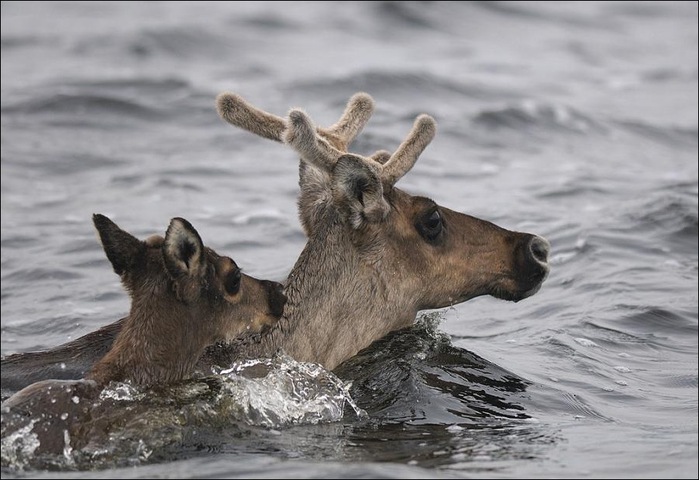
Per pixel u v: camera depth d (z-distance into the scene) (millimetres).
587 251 21406
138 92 34938
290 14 47656
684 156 31172
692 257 21438
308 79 36531
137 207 24828
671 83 40188
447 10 49062
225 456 11570
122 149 29797
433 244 15102
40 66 38438
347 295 14648
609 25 50188
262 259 21156
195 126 31969
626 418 13812
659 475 11211
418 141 15172
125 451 11539
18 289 19984
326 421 13023
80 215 24375
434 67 40062
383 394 13906
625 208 24188
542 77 40000
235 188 26438
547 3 52688
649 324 17906
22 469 11055
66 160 28734
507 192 26234
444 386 14242
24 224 23734
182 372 12719
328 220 14719
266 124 15094
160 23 44281
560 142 31656
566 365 15812
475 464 11453
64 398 11844
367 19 47438
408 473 10844
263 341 13969
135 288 12766
